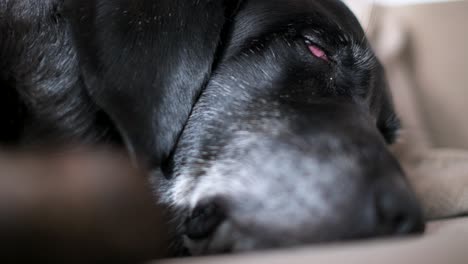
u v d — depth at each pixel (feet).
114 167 1.60
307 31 1.82
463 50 3.39
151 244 1.60
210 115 1.77
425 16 3.49
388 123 2.13
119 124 1.63
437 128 3.32
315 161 1.61
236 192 1.65
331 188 1.56
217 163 1.72
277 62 1.80
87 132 1.73
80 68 1.68
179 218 1.72
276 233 1.57
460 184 2.11
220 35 1.81
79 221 1.40
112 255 1.42
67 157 1.66
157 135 1.66
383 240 1.43
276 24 1.83
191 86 1.72
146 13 1.71
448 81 3.37
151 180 1.69
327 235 1.53
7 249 1.32
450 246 1.38
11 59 1.73
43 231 1.35
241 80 1.80
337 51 1.85
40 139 1.72
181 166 1.75
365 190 1.55
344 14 1.91
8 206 1.34
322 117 1.70
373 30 3.25
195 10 1.74
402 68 3.36
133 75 1.66
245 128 1.73
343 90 1.84
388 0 3.67
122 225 1.52
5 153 1.62
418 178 2.27
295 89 1.78
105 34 1.67
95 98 1.65
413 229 1.52
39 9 1.75
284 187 1.61
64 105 1.73
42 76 1.73
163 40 1.70
